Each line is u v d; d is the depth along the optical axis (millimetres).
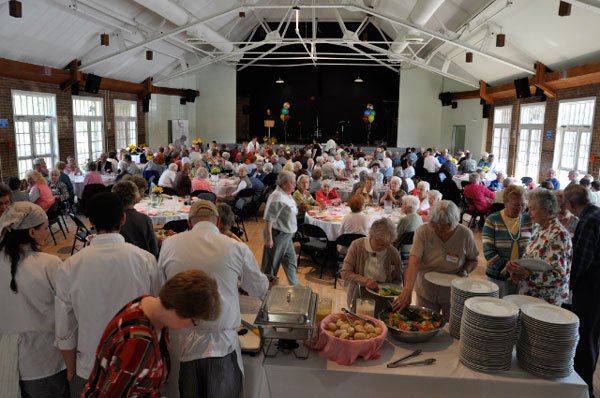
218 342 1946
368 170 9477
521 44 9805
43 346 2146
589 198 2871
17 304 2082
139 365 1479
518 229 2973
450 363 2070
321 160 10859
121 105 14805
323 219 5910
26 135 10188
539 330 1965
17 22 8344
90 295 1952
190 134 18797
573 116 9734
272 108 22812
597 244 2828
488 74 13594
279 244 4707
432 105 18359
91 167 8461
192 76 18547
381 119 22422
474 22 9539
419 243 2836
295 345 2164
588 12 7051
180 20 9805
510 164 13055
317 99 22547
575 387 1953
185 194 6770
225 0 12117
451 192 9453
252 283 2186
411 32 11328
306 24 17672
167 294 1473
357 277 2904
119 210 2047
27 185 7574
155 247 3340
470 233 2877
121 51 10477
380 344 2107
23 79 9766
